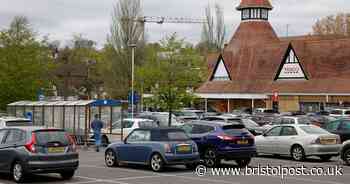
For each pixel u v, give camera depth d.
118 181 17.80
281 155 27.17
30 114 36.53
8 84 46.31
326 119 38.09
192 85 43.69
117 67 68.81
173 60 44.09
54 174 19.84
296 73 65.88
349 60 63.22
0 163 18.09
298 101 63.56
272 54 70.06
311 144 24.48
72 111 34.16
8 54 46.72
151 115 38.91
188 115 47.03
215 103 72.12
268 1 77.12
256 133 32.50
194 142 20.70
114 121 34.41
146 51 66.88
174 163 19.94
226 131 21.78
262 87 67.69
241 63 72.19
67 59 80.25
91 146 33.19
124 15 69.44
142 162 20.73
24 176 17.39
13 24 47.91
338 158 26.77
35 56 47.97
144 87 46.00
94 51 85.12
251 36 75.31
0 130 18.56
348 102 59.22
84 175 19.41
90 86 78.62
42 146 17.36
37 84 47.75
